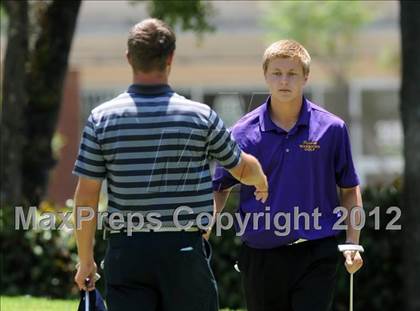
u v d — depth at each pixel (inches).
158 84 724.0
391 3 4232.3
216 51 4286.4
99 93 4254.4
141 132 709.9
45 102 1833.2
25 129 1808.6
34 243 1581.0
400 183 1590.8
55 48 1841.8
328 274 852.0
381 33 4242.1
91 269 745.0
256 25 4276.6
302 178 846.5
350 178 860.6
